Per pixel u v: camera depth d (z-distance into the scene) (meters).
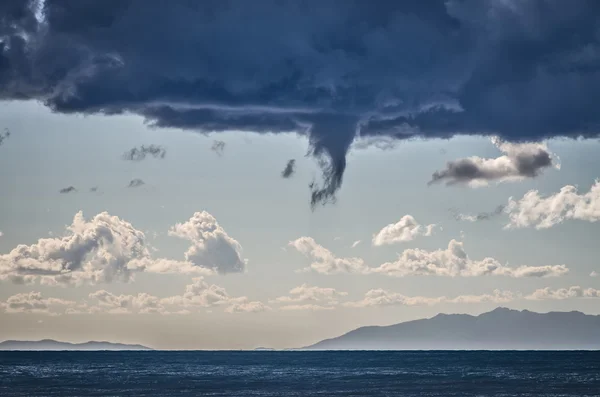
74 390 194.75
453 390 191.00
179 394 184.38
